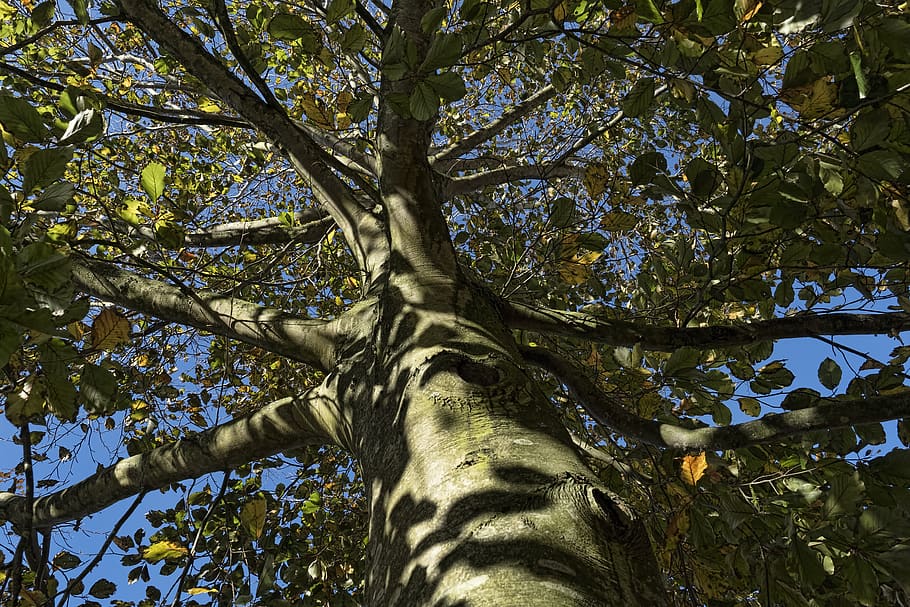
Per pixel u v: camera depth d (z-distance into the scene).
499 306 2.65
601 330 2.82
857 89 2.07
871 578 2.06
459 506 1.47
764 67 2.28
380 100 2.94
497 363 2.00
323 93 5.21
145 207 2.64
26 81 4.35
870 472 2.31
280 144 3.13
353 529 4.66
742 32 2.10
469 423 1.74
